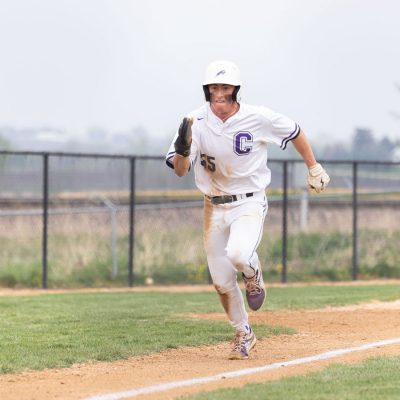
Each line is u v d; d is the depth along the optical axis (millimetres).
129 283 60000
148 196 79000
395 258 71000
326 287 58188
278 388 22750
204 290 57781
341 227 74250
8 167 75938
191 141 26203
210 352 30016
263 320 38438
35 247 64812
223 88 26609
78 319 38219
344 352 29516
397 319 38938
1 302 45875
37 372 26156
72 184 76750
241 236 27047
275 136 27578
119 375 25594
